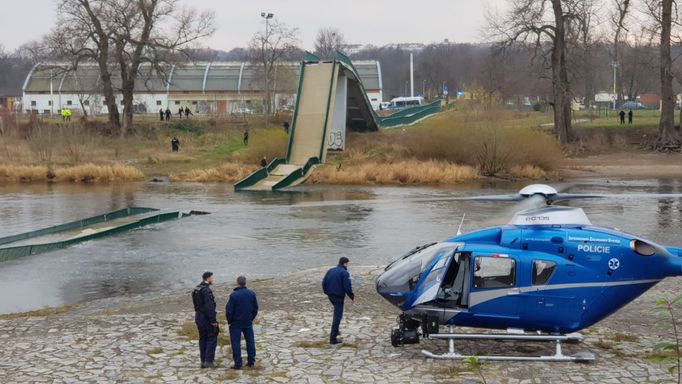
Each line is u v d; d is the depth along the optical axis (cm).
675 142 7025
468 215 4019
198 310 1409
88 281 2550
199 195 5116
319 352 1508
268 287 2208
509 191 5034
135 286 2472
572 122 8362
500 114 7212
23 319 1872
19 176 6072
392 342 1503
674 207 4225
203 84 11706
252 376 1356
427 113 9481
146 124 8125
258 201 4759
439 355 1443
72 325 1781
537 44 6875
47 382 1330
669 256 1404
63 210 4347
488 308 1403
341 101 6588
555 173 6072
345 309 1891
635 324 1722
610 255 1392
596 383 1288
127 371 1395
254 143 6494
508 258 1402
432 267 1426
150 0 7444
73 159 6700
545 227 1430
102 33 7375
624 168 6278
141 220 3803
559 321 1400
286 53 10681
